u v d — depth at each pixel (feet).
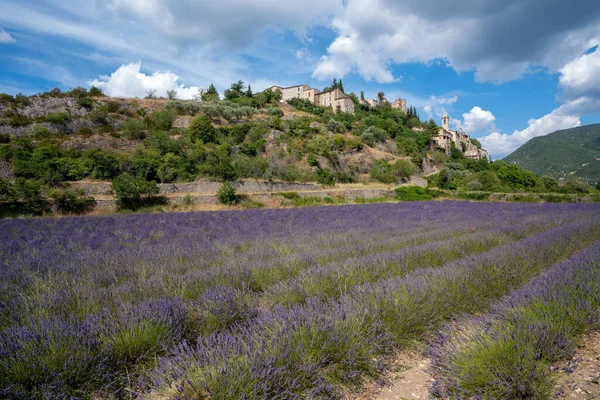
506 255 18.63
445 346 8.93
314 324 9.17
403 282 13.47
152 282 15.43
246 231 40.37
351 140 181.57
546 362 8.38
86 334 9.09
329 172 139.74
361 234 33.76
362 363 8.66
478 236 27.17
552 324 9.08
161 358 8.40
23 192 65.87
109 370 8.31
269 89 293.02
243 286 14.06
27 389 7.56
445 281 13.58
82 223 51.16
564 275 13.17
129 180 79.30
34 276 17.08
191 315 11.60
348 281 15.11
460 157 281.33
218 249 26.08
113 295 13.41
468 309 12.75
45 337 8.79
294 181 121.70
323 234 33.81
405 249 21.57
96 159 88.48
